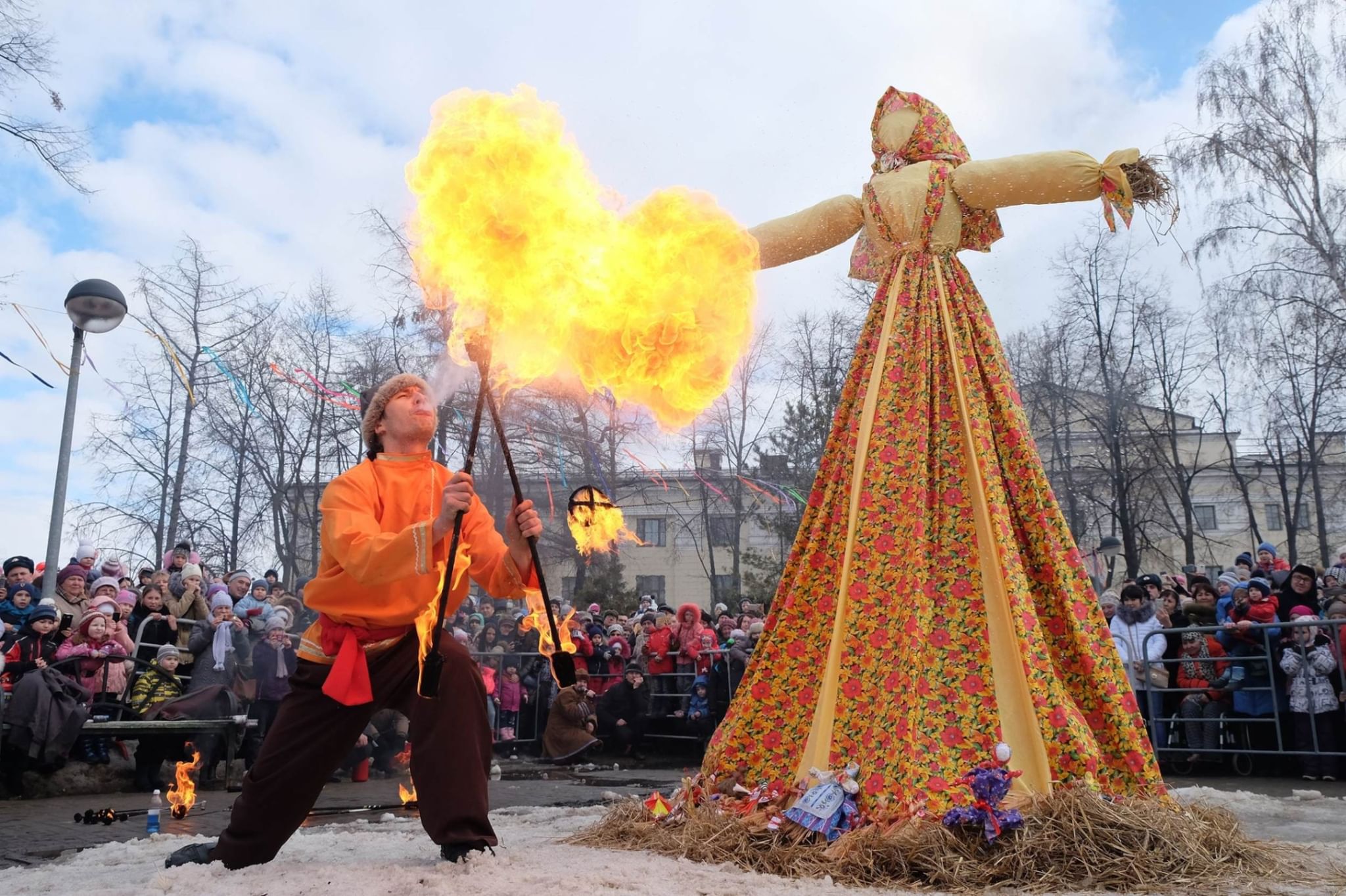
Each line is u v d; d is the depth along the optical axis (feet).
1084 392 83.10
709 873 10.12
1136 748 11.70
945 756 11.13
